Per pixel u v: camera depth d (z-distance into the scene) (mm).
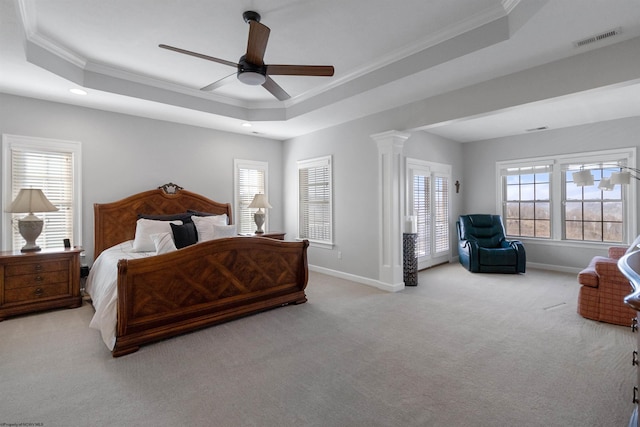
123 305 2527
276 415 1829
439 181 6297
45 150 3947
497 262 5461
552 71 2947
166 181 4918
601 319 3230
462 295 4207
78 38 3016
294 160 6117
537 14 2205
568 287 4590
